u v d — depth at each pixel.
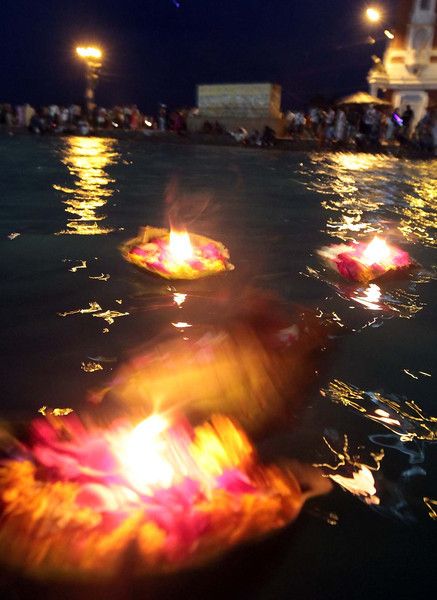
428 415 0.44
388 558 0.29
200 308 0.65
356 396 0.46
